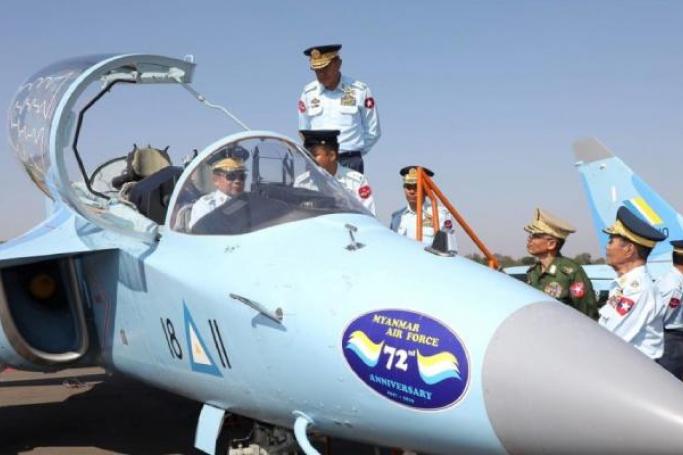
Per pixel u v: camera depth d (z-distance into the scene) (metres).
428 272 4.23
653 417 3.38
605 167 15.42
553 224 6.39
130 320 5.61
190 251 5.13
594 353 3.64
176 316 5.07
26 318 6.10
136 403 9.14
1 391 9.95
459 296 3.99
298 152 5.66
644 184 14.54
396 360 3.86
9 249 6.15
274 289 4.44
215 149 5.41
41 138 5.97
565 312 3.97
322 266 4.45
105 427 7.95
